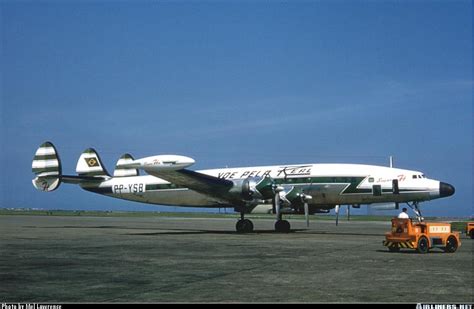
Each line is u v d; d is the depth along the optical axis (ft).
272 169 95.35
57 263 42.75
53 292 29.25
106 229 109.91
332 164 91.40
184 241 68.95
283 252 52.80
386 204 87.71
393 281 33.32
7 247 58.80
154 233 91.61
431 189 83.30
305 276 35.45
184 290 29.94
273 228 118.93
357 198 88.07
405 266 40.98
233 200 91.56
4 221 169.78
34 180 113.60
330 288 30.68
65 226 127.13
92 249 56.08
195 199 99.45
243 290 29.96
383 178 85.97
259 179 89.04
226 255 49.60
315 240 71.67
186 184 88.28
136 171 120.37
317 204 91.97
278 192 89.51
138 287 30.96
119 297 27.78
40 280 33.60
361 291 29.66
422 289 30.35
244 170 97.96
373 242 67.56
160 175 83.25
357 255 49.88
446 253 52.47
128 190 106.93
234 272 37.42
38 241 69.00
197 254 50.49
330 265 41.60
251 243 65.46
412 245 51.85
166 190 102.32
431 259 46.29
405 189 84.43
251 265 41.57
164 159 77.15
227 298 27.50
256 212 92.22
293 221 190.90
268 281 33.24
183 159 76.38
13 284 32.01
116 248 57.36
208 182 86.28
